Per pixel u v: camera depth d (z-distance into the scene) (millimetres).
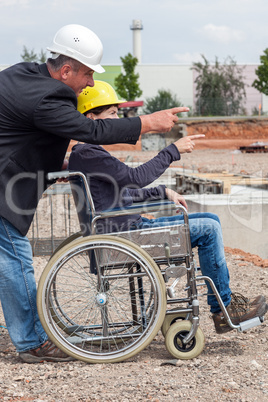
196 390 3125
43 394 3139
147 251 3619
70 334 3924
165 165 3686
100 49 3520
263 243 9039
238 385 3174
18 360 3801
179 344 3723
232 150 34656
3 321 4664
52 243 7496
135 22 70750
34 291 3709
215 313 3877
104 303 3689
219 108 46469
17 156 3457
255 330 4336
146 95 51438
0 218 3566
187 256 3627
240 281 5965
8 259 3625
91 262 3775
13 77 3383
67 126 3326
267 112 47969
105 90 3891
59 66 3445
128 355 3656
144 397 3045
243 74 51000
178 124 39000
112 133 3436
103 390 3164
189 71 51531
